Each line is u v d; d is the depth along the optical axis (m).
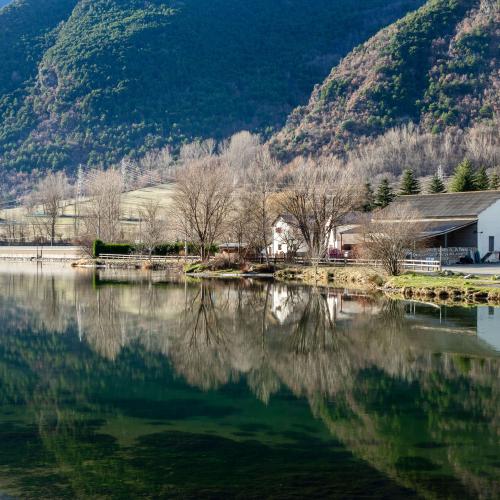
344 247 80.62
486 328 36.12
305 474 16.80
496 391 24.11
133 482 16.36
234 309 45.88
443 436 19.50
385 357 29.75
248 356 30.61
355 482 16.28
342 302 48.16
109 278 72.75
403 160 170.25
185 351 31.91
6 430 20.19
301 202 73.56
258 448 18.52
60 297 53.34
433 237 73.94
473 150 166.50
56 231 147.12
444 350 30.84
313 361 29.34
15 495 15.66
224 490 15.86
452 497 15.51
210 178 79.75
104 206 115.75
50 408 22.55
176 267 86.06
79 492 15.80
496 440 19.11
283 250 89.69
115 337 35.53
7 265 99.62
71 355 31.06
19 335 36.06
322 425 20.52
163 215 122.00
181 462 17.58
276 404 22.83
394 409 22.09
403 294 52.00
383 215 63.56
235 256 79.38
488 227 74.25
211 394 24.20
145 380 26.39
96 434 19.81
